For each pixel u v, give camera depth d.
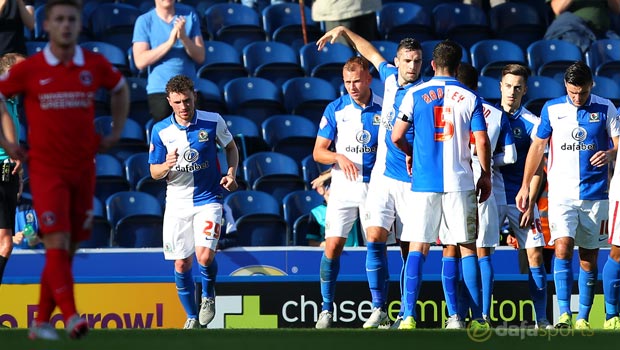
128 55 48.47
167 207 33.16
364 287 35.09
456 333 24.86
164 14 43.50
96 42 47.94
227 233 36.62
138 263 36.47
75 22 20.06
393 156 31.14
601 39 50.59
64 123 20.17
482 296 30.11
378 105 32.72
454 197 27.98
